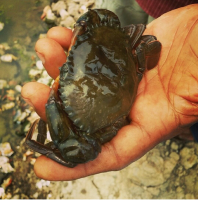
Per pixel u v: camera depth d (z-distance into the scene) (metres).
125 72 0.22
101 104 0.21
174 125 0.23
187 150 0.35
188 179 0.34
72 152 0.20
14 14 0.44
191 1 0.27
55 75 0.26
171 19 0.26
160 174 0.34
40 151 0.21
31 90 0.22
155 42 0.24
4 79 0.41
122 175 0.34
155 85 0.24
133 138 0.22
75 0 0.45
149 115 0.23
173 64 0.24
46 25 0.44
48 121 0.20
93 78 0.21
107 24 0.23
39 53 0.24
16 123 0.38
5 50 0.42
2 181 0.35
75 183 0.34
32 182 0.35
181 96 0.22
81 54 0.21
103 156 0.21
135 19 0.36
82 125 0.21
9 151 0.37
